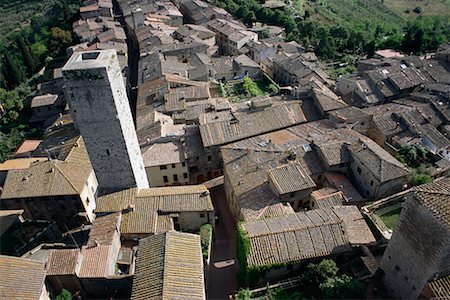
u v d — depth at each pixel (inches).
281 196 2112.5
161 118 3100.4
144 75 3937.0
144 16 5610.2
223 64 4416.8
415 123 2869.1
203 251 1975.9
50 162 2454.5
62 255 1840.6
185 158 2684.5
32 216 2416.3
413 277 1411.2
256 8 6471.5
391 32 5821.9
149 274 1531.7
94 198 2564.0
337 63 4862.2
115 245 1978.3
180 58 4515.3
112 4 6766.7
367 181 2266.2
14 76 4847.4
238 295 1638.8
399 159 2549.2
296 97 3211.1
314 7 7549.2
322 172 2386.8
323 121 2871.6
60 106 4183.1
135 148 2288.4
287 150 2448.3
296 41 5570.9
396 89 3523.6
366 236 1815.9
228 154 2522.1
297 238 1723.7
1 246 2128.4
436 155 2571.4
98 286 1844.2
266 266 1657.2
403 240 1434.5
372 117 2856.8
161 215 2154.3
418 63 3937.0
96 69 1820.9
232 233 2289.6
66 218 2423.7
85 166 2529.5
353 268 1691.7
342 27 5570.9
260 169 2341.3
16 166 2733.8
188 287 1482.5
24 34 6437.0
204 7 6097.4
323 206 2082.9
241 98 3764.8
